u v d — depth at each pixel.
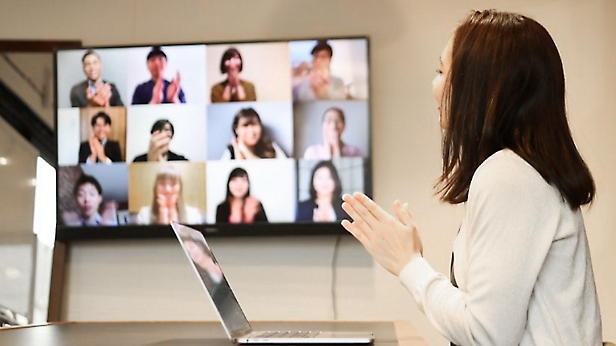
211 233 3.72
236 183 3.73
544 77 1.54
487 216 1.43
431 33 3.80
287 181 3.71
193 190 3.76
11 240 3.80
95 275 3.84
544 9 3.75
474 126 1.56
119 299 3.82
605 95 3.70
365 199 1.67
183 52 3.80
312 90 3.73
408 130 3.77
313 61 3.73
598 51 3.72
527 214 1.42
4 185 3.83
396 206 1.69
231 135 3.76
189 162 3.77
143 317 3.81
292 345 1.78
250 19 3.88
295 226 3.68
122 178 3.80
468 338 1.41
